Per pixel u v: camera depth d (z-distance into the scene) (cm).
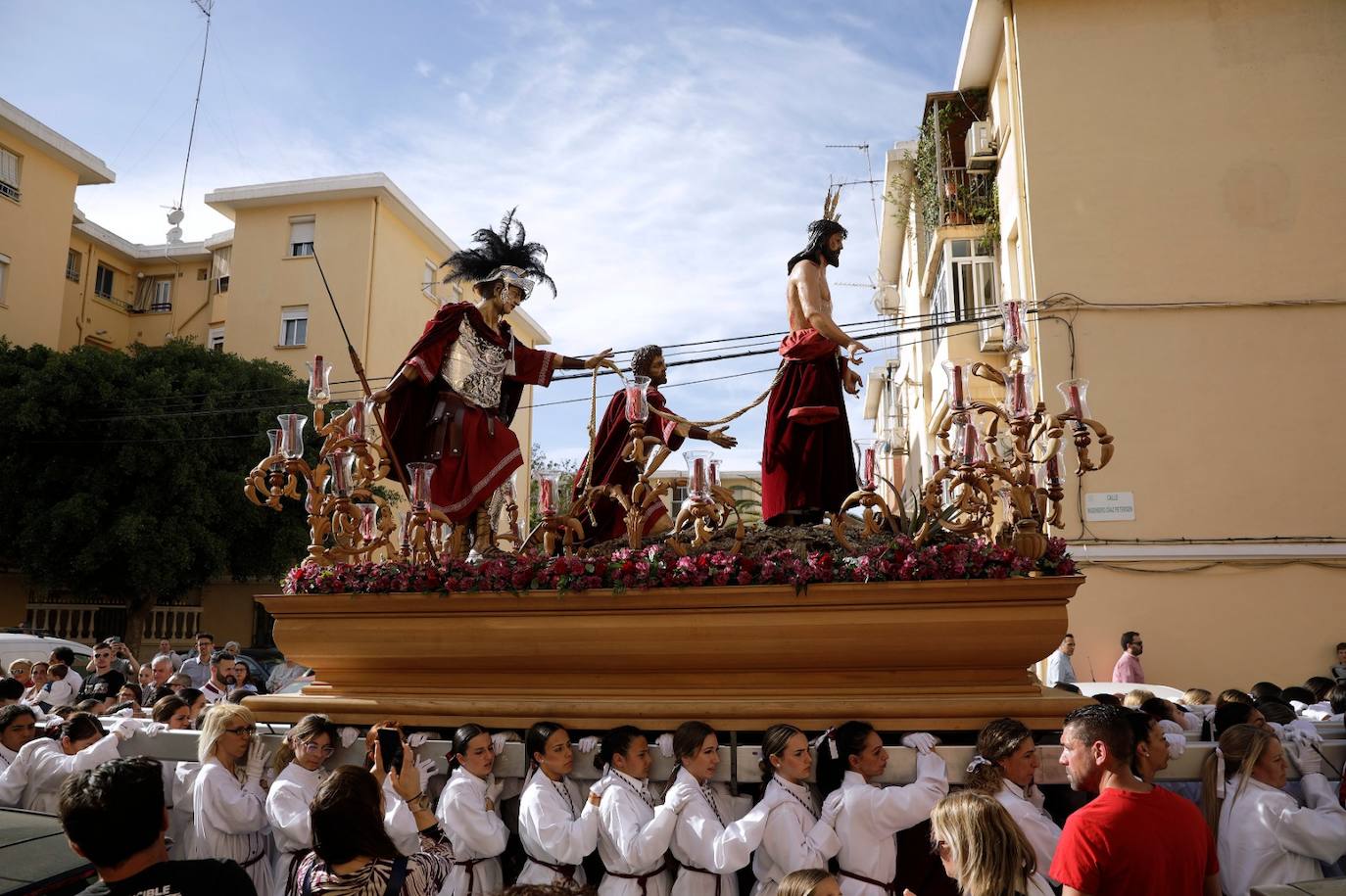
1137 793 367
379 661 566
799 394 632
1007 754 444
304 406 2316
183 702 663
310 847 488
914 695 495
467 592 541
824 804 456
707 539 538
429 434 664
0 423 2155
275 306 2717
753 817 442
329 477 630
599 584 520
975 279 1698
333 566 587
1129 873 351
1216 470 1364
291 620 576
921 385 2164
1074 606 1343
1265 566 1334
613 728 509
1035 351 1418
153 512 2166
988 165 1720
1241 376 1381
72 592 2320
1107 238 1427
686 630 509
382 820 356
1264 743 459
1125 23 1479
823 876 315
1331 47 1444
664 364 709
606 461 691
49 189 2667
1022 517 518
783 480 627
